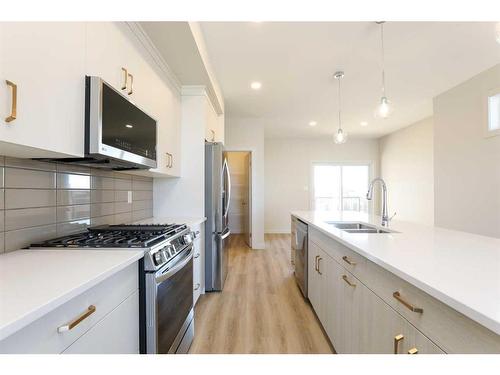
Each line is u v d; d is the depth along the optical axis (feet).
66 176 5.09
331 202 24.11
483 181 10.50
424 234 5.62
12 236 3.94
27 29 2.91
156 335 4.07
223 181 10.31
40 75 3.09
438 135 12.89
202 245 9.39
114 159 4.54
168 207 9.50
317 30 7.55
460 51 8.82
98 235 4.98
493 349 2.04
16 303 2.12
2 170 3.78
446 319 2.48
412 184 18.99
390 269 3.27
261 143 17.15
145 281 4.03
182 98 9.58
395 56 9.14
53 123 3.31
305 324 7.27
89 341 2.82
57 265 3.18
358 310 4.50
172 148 8.39
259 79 11.05
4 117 2.63
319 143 23.82
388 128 20.13
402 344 3.18
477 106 10.74
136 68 5.74
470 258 3.60
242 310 8.14
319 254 7.22
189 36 6.37
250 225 17.37
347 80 11.16
